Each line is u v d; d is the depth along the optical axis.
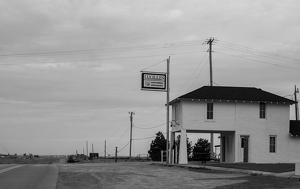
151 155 69.88
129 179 22.38
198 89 41.72
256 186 18.77
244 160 40.78
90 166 34.88
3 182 20.06
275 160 40.94
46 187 18.08
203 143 60.03
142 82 41.59
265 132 41.09
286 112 41.81
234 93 41.50
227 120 40.50
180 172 27.89
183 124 39.72
